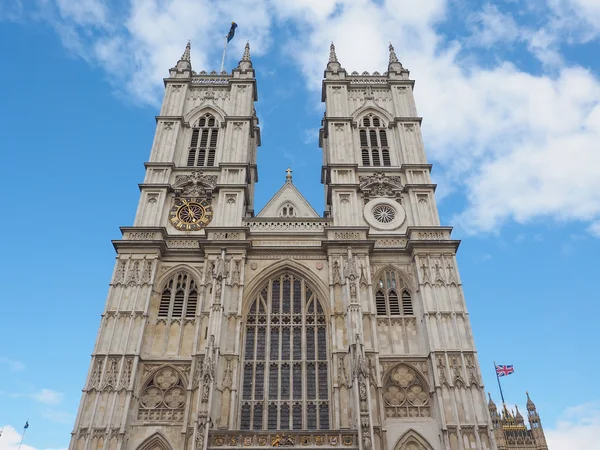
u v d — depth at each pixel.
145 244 46.81
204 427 35.50
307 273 46.75
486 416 38.44
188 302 45.50
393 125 59.09
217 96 61.81
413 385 41.44
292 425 39.69
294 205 55.31
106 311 43.03
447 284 45.47
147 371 41.22
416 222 50.38
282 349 43.31
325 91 63.41
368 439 35.38
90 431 36.91
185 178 53.25
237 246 47.00
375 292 46.44
